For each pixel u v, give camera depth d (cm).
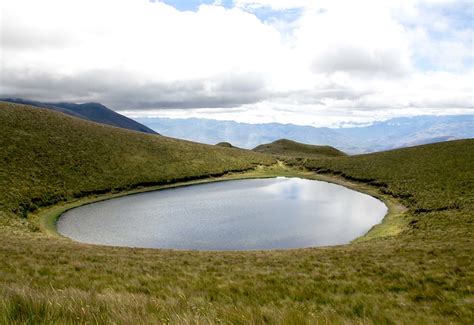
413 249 2469
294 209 5819
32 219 4812
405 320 857
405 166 8112
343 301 1187
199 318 615
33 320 548
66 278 1539
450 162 7394
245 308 780
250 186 8419
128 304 721
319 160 11744
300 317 641
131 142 10162
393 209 5538
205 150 11550
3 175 5856
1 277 1452
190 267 1998
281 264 2147
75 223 4897
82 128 9788
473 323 878
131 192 7319
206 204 6272
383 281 1534
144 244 4019
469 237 2900
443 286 1395
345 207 5941
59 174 6812
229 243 4062
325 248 3109
